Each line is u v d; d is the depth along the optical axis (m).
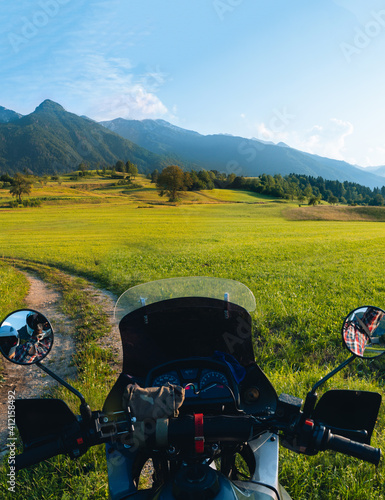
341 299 11.81
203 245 34.31
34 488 3.96
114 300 13.30
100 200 127.62
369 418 2.23
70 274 19.33
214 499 1.52
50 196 134.12
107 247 33.44
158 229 57.72
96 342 8.84
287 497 2.37
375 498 3.62
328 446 1.99
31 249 32.34
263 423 1.98
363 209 101.31
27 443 2.21
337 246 32.72
